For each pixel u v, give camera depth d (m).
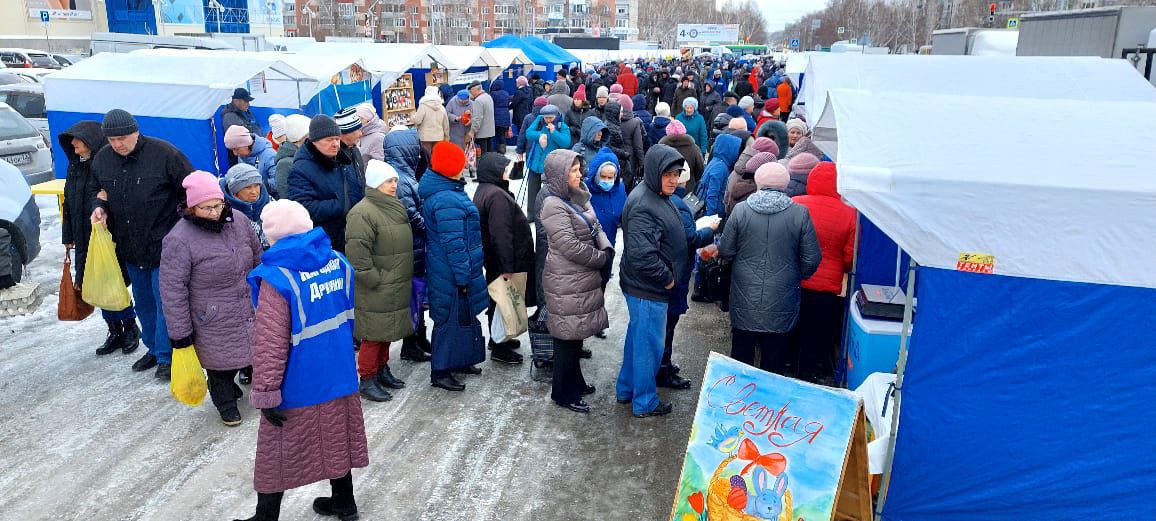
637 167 10.60
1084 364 3.11
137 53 11.08
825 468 3.23
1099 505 3.20
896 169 3.15
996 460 3.27
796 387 3.41
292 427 3.47
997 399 3.22
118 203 5.19
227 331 4.67
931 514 3.40
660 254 4.75
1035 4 61.84
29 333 6.46
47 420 4.94
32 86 14.90
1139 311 3.02
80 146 5.35
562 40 53.22
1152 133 3.38
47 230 9.66
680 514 3.51
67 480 4.26
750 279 4.79
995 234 3.08
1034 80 6.40
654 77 24.06
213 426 4.91
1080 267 3.03
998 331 3.16
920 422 3.32
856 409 3.25
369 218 4.87
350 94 13.59
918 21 89.25
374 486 4.28
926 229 3.13
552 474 4.44
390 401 5.32
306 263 3.37
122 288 5.41
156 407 5.16
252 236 4.82
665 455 4.68
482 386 5.59
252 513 4.00
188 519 3.94
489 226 5.34
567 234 4.79
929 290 3.20
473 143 13.97
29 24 41.66
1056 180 3.03
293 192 5.20
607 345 6.47
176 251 4.43
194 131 9.74
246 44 26.23
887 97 3.82
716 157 7.54
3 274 5.58
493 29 117.62
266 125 12.54
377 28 108.81
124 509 4.01
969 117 3.59
